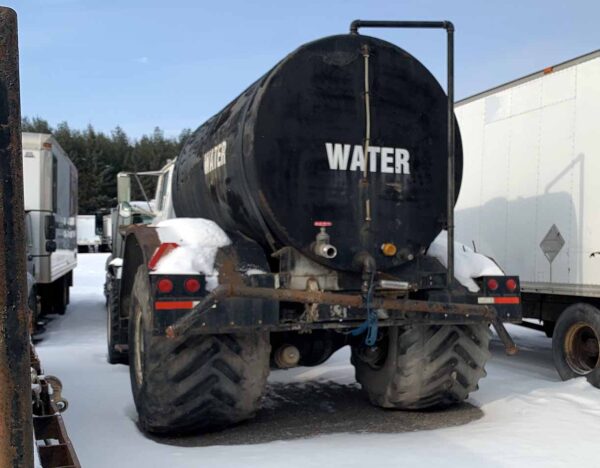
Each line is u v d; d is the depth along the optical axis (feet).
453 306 14.17
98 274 77.82
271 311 13.35
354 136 14.78
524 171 23.44
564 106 21.58
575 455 12.89
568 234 21.17
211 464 12.24
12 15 6.77
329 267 14.43
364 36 15.07
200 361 13.76
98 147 249.75
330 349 16.96
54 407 12.48
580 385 19.25
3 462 6.73
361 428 15.57
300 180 14.21
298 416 16.85
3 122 6.70
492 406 17.30
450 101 14.87
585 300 21.53
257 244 14.39
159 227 14.93
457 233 27.55
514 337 32.55
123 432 14.55
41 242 32.86
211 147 17.48
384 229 14.94
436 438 14.29
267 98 14.05
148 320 13.64
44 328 34.71
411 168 15.34
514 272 23.80
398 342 16.16
